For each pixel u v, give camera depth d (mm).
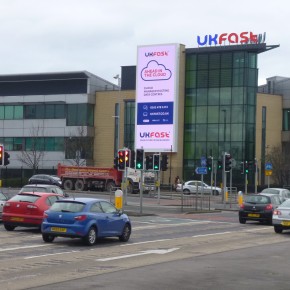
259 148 84688
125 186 48531
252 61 81062
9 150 91938
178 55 81688
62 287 12531
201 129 82562
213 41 82000
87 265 16047
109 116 88125
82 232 20609
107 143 88062
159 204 50844
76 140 86000
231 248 21219
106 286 12742
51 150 89562
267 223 33969
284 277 14633
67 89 89812
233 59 81062
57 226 20828
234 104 80812
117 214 22656
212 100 82000
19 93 92500
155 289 12570
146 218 36906
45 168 89188
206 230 29250
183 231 28312
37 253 18469
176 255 18750
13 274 14219
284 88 88875
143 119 82375
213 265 16578
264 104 86062
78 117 88562
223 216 41125
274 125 87062
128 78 91562
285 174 80562
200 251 20062
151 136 81875
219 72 81750
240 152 80188
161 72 81375
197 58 82938
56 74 89250
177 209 45906
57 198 25625
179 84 82188
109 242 22484
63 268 15391
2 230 25844
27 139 91375
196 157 82562
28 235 23984
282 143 87750
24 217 24734
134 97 86562
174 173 81375
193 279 14031
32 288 12359
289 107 87688
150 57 82188
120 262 16781
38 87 91688
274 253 19812
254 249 21000
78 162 72438
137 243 22344
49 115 90312
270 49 80188
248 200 34312
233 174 80188
